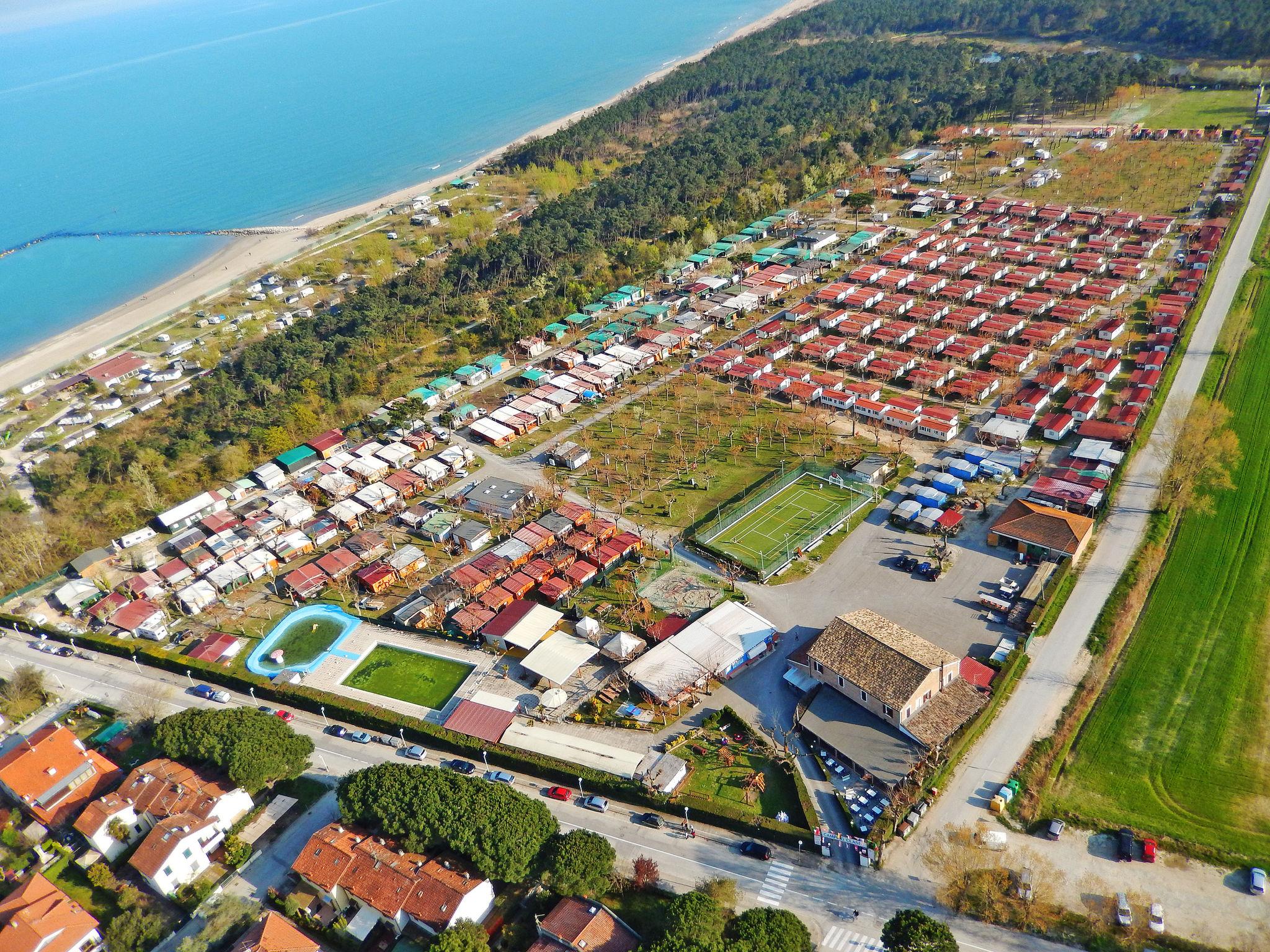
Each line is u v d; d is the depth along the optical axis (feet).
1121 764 372.58
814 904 327.47
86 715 468.75
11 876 367.86
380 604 526.57
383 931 329.93
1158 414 615.98
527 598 517.14
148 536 620.08
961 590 481.46
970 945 306.55
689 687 424.87
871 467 583.58
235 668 483.10
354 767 413.80
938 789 366.84
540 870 333.62
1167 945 299.79
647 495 596.70
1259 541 495.41
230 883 358.02
